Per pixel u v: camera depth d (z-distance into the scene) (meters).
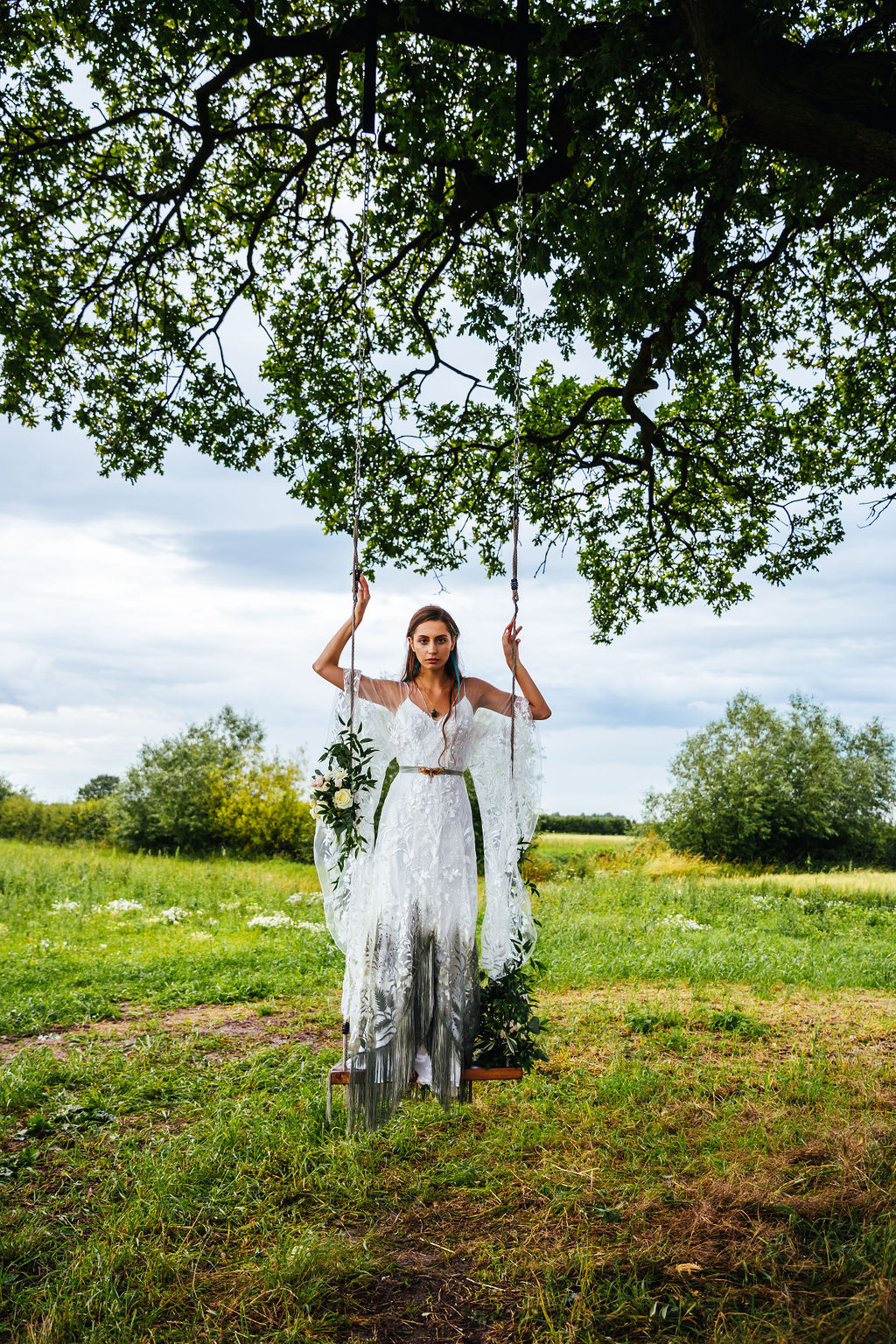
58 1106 4.84
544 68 5.20
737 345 7.84
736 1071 5.59
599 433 10.34
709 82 4.47
